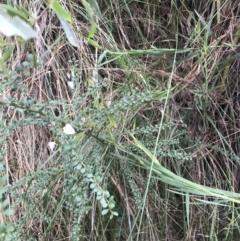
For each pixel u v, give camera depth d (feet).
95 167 2.27
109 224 2.80
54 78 2.82
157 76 2.77
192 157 2.51
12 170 2.74
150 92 2.16
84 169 1.75
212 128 2.78
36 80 2.74
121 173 2.64
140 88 2.59
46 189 2.59
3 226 1.39
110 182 2.73
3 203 1.49
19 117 2.63
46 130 2.73
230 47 2.70
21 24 1.24
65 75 2.77
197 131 2.77
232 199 2.10
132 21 2.91
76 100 2.09
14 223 2.53
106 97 2.62
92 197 2.63
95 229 2.69
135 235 2.74
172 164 2.77
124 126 2.43
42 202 2.58
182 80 2.56
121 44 2.88
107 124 2.15
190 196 2.70
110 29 2.90
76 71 2.41
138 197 2.33
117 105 2.05
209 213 2.73
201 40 2.71
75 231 2.15
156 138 2.44
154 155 2.17
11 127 1.86
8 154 2.72
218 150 2.66
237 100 2.80
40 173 2.25
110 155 2.40
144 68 2.67
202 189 2.12
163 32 2.92
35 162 2.75
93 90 2.21
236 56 2.52
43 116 1.85
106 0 2.83
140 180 2.62
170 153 2.39
